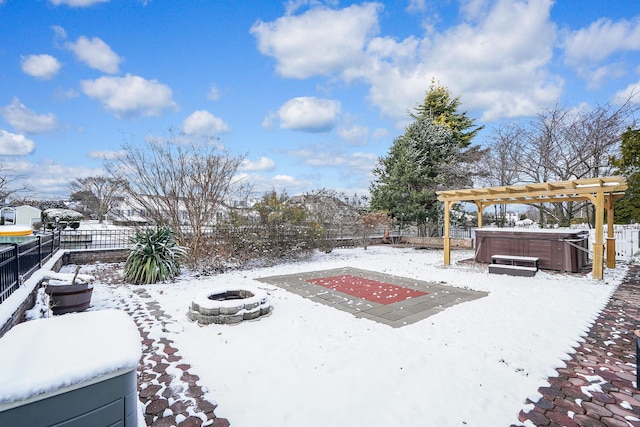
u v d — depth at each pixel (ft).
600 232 26.17
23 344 4.89
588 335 14.32
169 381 10.25
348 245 54.08
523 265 31.27
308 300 20.26
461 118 77.56
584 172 45.98
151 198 32.91
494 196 31.50
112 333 5.40
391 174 63.87
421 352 12.45
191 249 31.19
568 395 9.59
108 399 4.45
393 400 9.28
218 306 15.65
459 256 42.75
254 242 34.60
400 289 23.39
